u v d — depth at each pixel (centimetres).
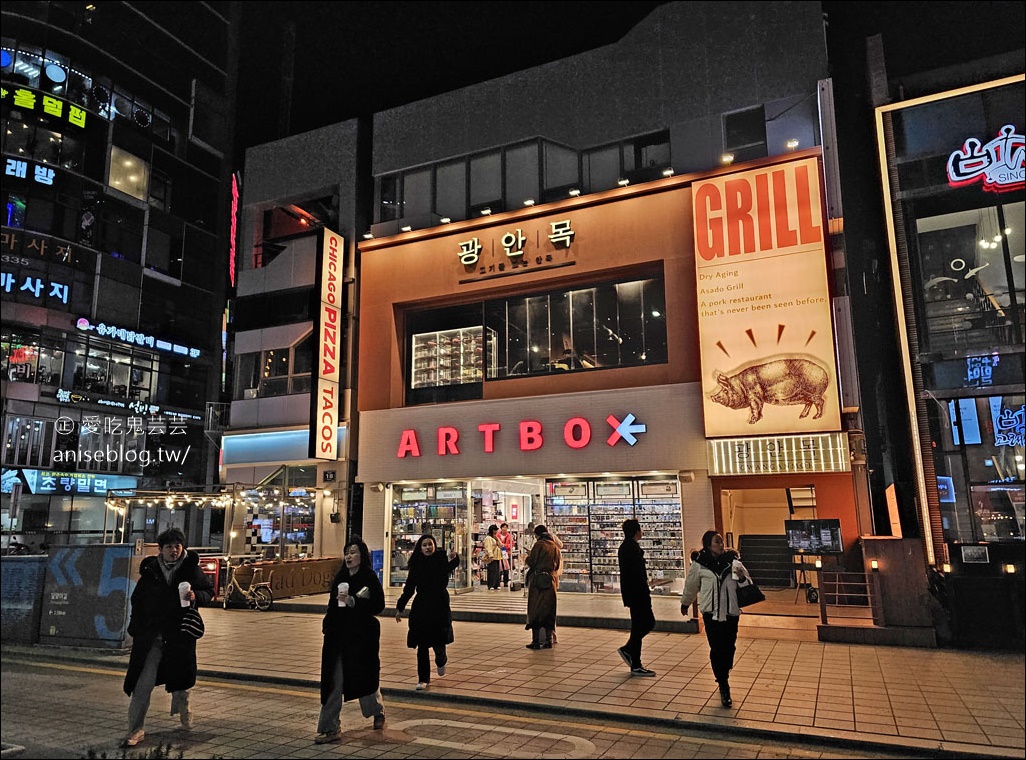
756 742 602
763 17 1658
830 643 1030
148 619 618
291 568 1644
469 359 1848
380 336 1928
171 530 639
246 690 805
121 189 3500
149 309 3572
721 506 1455
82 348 3231
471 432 1736
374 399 1903
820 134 1524
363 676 616
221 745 593
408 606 1457
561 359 1730
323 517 1944
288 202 2256
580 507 1634
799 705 690
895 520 1399
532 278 1744
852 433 1363
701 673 844
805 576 1482
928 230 1373
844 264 1420
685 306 1568
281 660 950
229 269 4072
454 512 1770
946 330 1329
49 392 3052
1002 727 614
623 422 1559
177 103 3881
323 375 1900
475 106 1964
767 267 1455
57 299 3155
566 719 673
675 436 1512
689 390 1516
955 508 1269
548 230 1745
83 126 3359
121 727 643
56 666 941
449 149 1977
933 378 1315
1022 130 1316
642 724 654
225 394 3962
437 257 1883
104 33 3522
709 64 1695
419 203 2011
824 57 1584
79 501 3128
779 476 1409
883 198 1406
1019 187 1305
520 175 1880
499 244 1802
